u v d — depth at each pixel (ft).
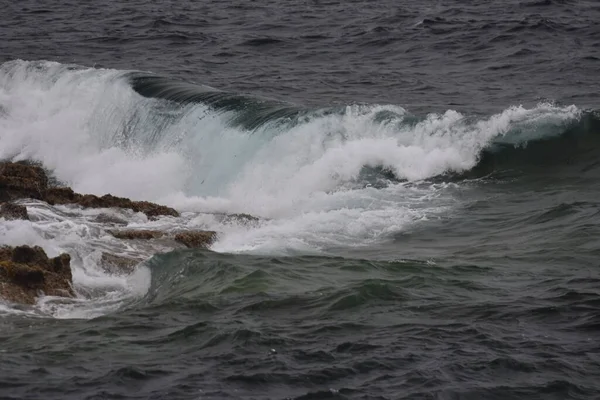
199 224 161.89
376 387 93.66
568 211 153.17
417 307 113.29
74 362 99.86
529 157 181.98
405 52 297.94
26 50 303.89
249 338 104.53
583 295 114.52
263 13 363.35
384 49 303.07
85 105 220.64
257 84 259.39
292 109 194.80
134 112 210.38
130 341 105.81
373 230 152.66
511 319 108.88
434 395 91.91
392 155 181.27
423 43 306.76
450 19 338.13
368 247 144.66
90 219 160.86
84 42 317.01
